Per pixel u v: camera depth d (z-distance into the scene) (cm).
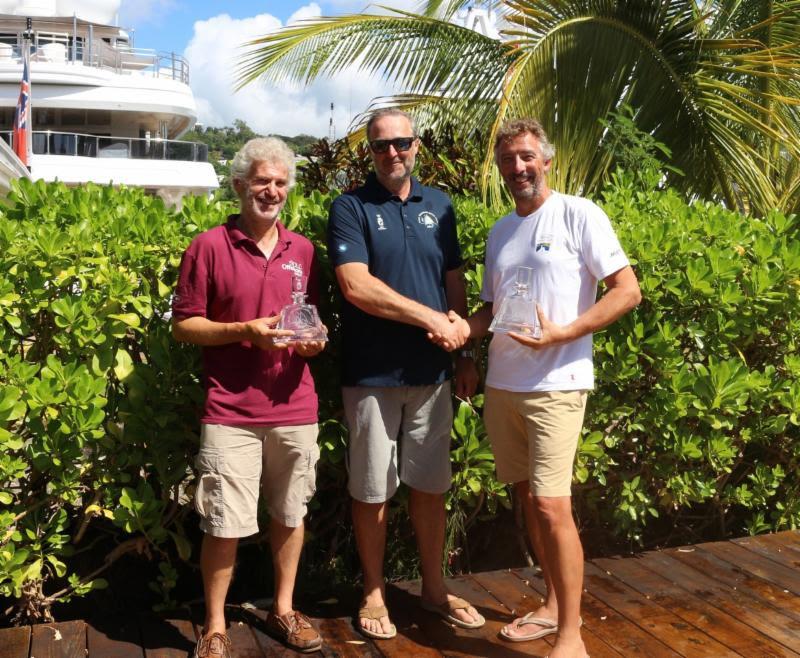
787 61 874
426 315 333
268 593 423
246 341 323
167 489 373
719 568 429
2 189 607
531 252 335
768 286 450
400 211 349
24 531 366
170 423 374
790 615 376
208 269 324
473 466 418
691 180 961
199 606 392
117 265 364
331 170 696
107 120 3105
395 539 453
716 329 450
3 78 2866
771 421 468
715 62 925
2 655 332
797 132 983
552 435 327
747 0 996
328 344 401
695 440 442
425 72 960
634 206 516
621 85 912
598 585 407
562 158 895
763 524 500
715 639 354
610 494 466
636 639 354
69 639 346
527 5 906
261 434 329
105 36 3825
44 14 3684
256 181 319
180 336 325
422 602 379
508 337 340
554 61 889
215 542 327
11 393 331
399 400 352
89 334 349
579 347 332
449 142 705
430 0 1094
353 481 355
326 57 948
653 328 440
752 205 936
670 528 516
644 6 912
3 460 337
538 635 354
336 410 406
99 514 368
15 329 351
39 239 349
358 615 366
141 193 432
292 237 341
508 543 483
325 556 443
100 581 372
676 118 931
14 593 365
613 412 431
